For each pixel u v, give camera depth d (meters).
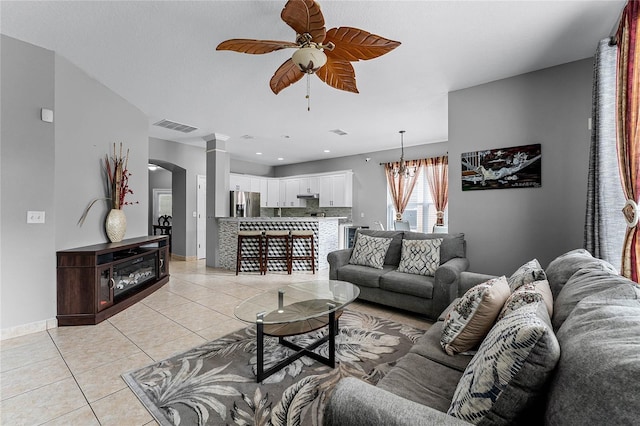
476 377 0.91
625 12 1.87
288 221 5.61
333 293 2.82
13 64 2.56
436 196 6.24
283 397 1.80
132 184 4.12
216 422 1.59
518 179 3.12
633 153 1.81
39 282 2.73
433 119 4.66
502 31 2.38
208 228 5.88
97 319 2.93
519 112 3.12
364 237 4.04
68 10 2.16
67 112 3.00
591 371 0.66
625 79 1.85
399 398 0.90
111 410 1.68
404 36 2.45
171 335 2.69
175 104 4.04
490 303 1.45
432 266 3.27
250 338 2.64
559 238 2.93
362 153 7.41
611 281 1.16
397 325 2.96
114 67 3.04
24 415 1.63
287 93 3.63
